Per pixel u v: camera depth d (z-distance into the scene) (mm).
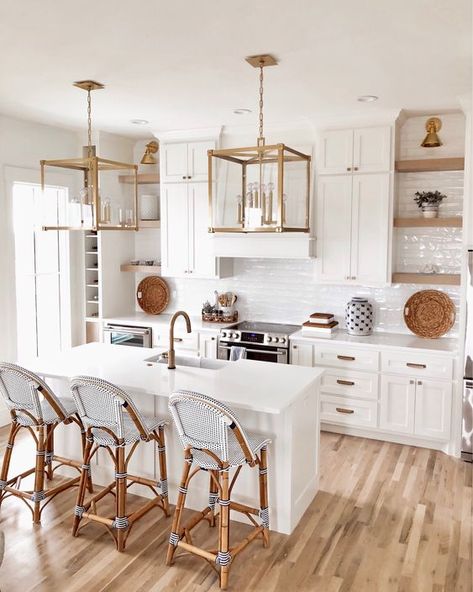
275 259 5941
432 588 2957
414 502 3895
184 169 5844
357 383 5059
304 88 4148
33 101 4590
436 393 4758
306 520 3637
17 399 3551
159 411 3768
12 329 5375
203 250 5832
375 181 5031
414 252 5297
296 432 3486
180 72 3740
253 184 3609
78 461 4113
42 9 2715
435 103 4621
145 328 5992
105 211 3945
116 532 3473
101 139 5984
